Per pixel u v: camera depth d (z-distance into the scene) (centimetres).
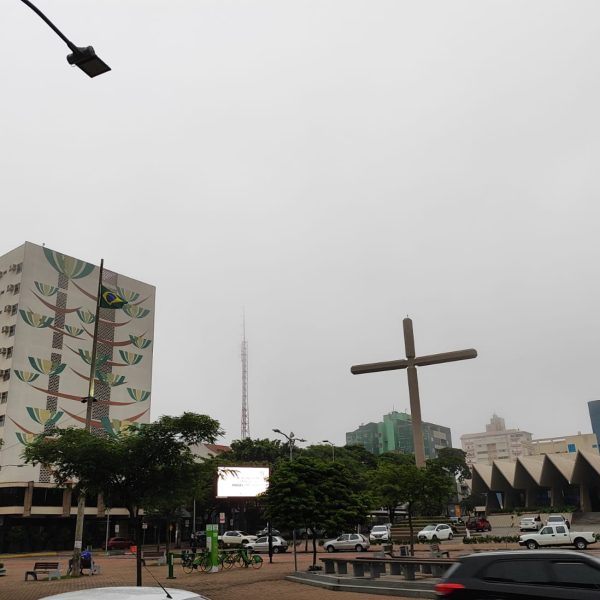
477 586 797
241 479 6122
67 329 7762
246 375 13500
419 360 6475
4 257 7731
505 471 9469
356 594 1880
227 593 2023
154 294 9238
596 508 8581
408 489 3266
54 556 5894
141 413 8500
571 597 735
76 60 804
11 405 6919
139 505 1892
